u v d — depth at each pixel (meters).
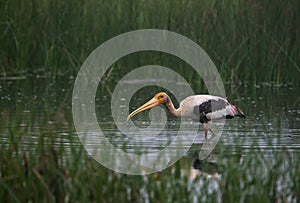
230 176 10.71
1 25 24.05
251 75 22.86
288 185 10.66
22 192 10.12
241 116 16.97
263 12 22.64
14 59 24.38
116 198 9.98
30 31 24.28
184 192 10.12
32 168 10.60
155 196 10.09
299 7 22.27
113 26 23.98
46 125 16.62
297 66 22.56
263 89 22.12
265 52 22.75
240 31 22.91
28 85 23.05
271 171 10.92
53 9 24.25
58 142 14.62
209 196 10.21
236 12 22.91
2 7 23.94
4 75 24.30
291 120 17.20
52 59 24.53
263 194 10.05
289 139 14.95
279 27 22.55
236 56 22.91
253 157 12.85
